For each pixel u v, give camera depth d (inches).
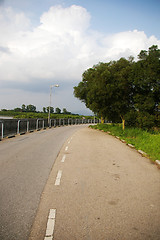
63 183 206.1
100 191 185.0
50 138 650.2
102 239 112.9
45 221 130.5
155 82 670.5
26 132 862.5
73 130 1083.9
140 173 249.3
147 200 166.2
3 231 118.7
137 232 120.0
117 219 134.4
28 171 249.8
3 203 156.3
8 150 406.3
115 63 844.6
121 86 751.7
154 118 676.1
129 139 578.2
